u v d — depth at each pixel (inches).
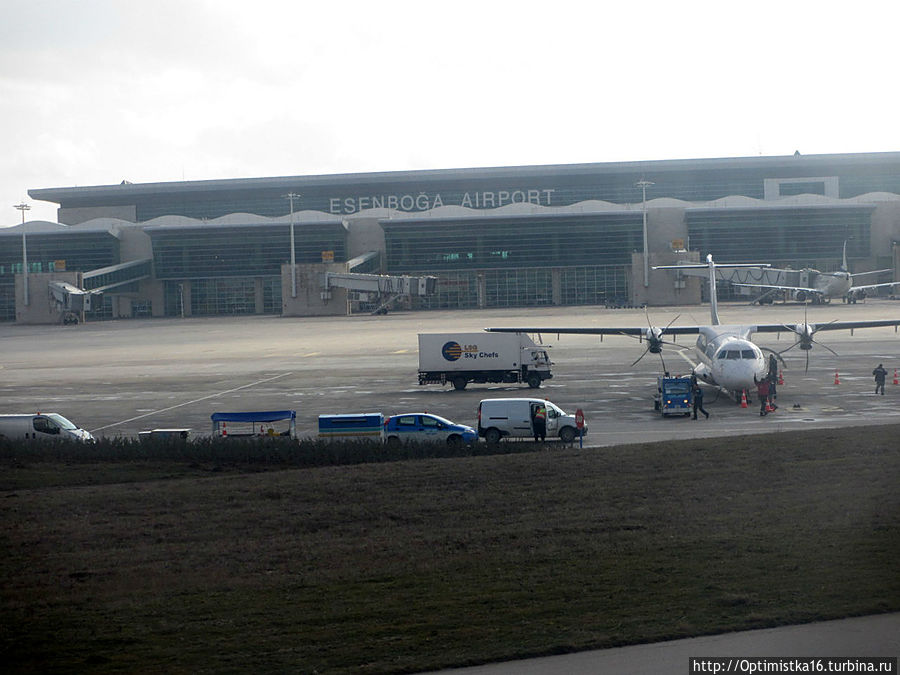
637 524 1311.5
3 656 896.3
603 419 2736.2
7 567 1230.9
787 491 1466.5
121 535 1382.9
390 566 1167.6
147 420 3046.3
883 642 829.2
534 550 1206.9
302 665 848.3
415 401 3299.7
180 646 911.0
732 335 3179.1
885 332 5659.5
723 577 1045.2
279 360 5044.3
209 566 1206.3
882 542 1146.0
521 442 2292.1
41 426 2474.2
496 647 870.4
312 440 2372.0
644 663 808.9
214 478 1824.6
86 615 1017.5
